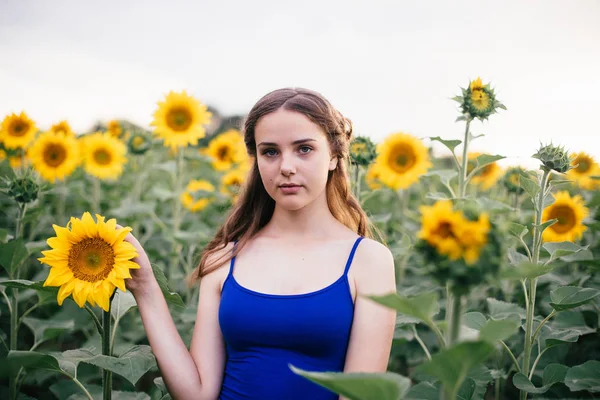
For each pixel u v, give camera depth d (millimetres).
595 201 4719
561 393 3404
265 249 2494
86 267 2229
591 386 2533
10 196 3795
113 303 2568
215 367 2416
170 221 5730
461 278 1339
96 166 6109
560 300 2693
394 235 5238
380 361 2188
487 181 6195
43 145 5469
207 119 5562
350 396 1403
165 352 2287
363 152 4195
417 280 4609
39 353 2229
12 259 3242
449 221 1342
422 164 4695
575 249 2877
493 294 4371
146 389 4410
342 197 2828
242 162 6453
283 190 2309
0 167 6430
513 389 3926
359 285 2275
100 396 3566
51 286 2365
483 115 3311
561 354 3562
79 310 4496
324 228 2510
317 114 2332
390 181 4707
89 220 2234
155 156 8117
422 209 1396
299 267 2340
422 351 4055
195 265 4750
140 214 6012
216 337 2473
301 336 2197
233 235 2691
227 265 2537
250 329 2254
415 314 1379
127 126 7977
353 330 2230
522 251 4703
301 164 2289
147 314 2348
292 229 2508
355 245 2369
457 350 1276
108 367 2184
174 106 5461
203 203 6496
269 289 2297
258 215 2699
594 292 2633
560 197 3924
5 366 2293
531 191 3051
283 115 2295
